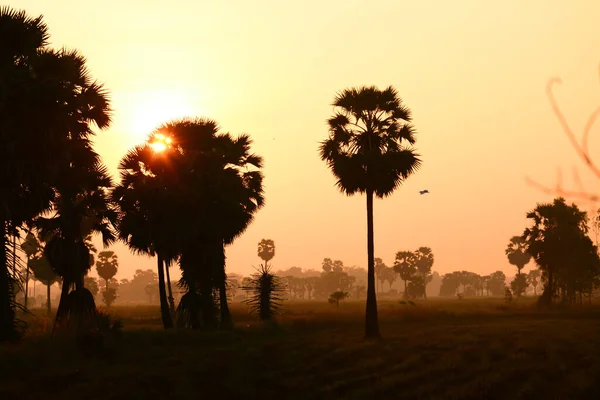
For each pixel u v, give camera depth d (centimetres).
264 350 2997
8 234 3073
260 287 5109
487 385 2366
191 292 4178
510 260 17262
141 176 4191
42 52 2909
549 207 7669
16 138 2769
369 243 3609
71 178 3272
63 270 3244
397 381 2456
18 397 2161
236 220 4369
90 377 2398
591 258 7606
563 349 2931
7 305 2933
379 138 3753
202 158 4228
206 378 2498
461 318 5244
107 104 3216
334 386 2416
